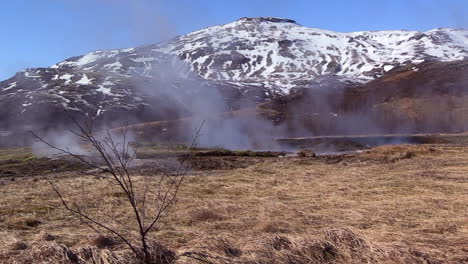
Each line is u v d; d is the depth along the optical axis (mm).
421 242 6465
